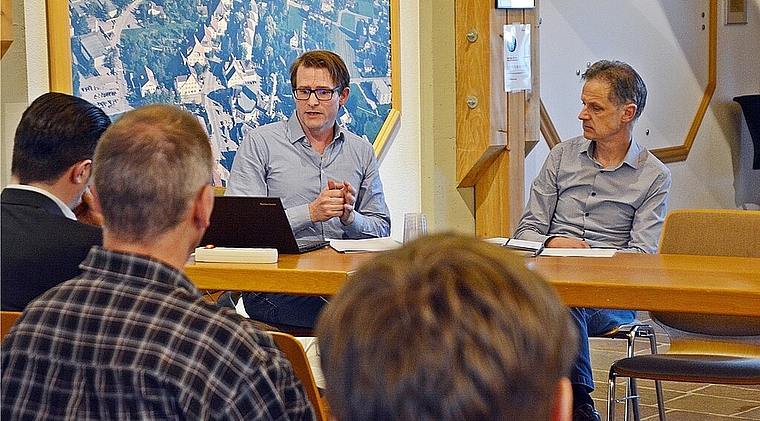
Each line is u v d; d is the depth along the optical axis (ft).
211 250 8.72
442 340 2.24
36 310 4.80
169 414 4.51
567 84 21.16
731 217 10.18
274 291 8.27
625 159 12.39
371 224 12.26
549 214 12.92
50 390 4.63
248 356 4.60
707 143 26.96
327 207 10.85
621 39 23.04
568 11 21.07
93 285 4.80
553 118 20.71
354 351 2.30
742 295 7.00
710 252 10.19
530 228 12.86
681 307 7.18
